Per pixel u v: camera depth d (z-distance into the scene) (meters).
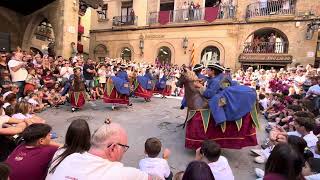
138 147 6.39
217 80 5.77
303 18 19.00
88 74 12.37
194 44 23.16
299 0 19.25
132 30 26.36
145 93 12.51
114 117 9.06
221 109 5.50
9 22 18.59
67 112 9.68
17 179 2.94
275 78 14.08
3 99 6.63
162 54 25.08
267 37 21.02
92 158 2.26
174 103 12.34
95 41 28.84
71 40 16.05
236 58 21.44
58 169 2.29
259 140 7.12
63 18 15.59
